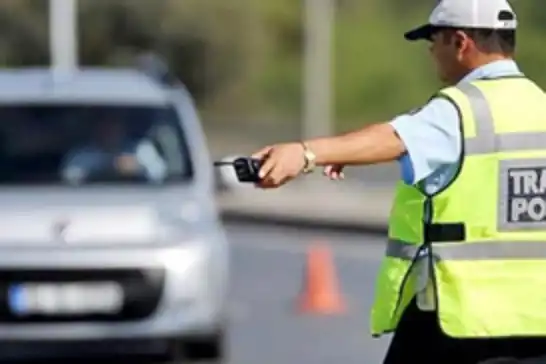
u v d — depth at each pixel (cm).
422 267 1216
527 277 1212
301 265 4525
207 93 11650
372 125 1185
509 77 1235
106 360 2300
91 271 2258
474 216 1205
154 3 11494
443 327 1205
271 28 11806
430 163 1188
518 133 1210
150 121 2519
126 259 2264
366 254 4822
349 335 3039
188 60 11625
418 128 1184
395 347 1241
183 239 2297
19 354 2261
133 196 2375
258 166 1151
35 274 2253
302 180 7606
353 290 3834
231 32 11688
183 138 2505
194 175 2464
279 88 11575
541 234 1213
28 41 11062
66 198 2347
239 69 11650
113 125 2508
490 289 1209
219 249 2338
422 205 1212
